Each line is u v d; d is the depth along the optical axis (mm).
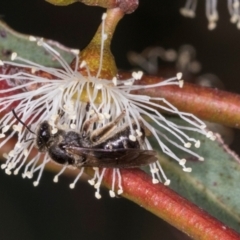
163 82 126
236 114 127
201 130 126
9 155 126
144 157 121
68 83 126
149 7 167
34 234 161
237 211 129
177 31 167
